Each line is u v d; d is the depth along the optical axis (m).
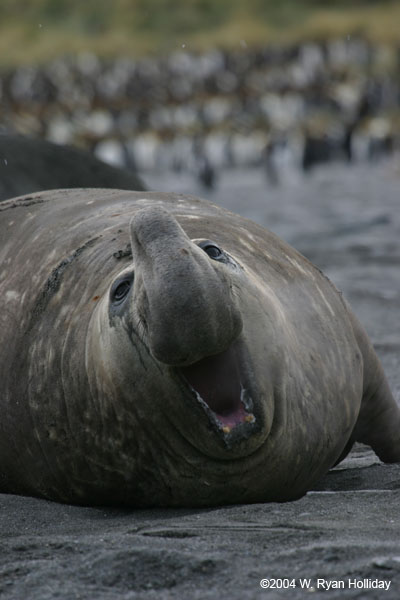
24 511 17.00
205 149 169.25
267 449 15.41
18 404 17.84
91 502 17.20
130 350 14.77
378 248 52.22
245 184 139.62
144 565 12.83
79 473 16.91
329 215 73.00
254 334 15.02
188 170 170.00
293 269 18.72
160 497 16.23
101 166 37.06
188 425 14.83
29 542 14.18
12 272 19.88
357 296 37.62
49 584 12.59
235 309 13.58
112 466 16.30
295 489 16.84
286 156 160.62
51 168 36.16
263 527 14.50
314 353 17.23
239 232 18.75
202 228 18.31
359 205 82.50
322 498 16.50
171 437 15.23
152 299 13.16
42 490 17.94
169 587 12.34
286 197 100.50
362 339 19.84
